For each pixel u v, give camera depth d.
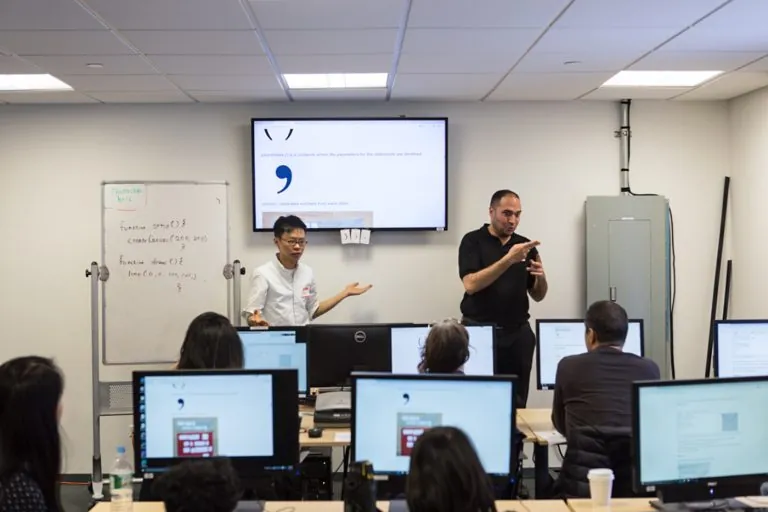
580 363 2.79
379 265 5.07
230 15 3.02
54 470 1.86
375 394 2.24
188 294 4.81
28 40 3.39
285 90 4.61
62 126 5.00
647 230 4.97
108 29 3.21
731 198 5.09
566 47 3.60
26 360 1.88
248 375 2.25
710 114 5.11
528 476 4.72
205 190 4.82
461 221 5.07
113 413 4.70
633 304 4.97
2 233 5.00
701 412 2.19
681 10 3.00
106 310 4.78
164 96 4.74
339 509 2.28
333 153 4.93
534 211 5.08
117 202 4.77
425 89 4.62
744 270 4.93
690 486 2.17
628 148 5.07
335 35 3.35
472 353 3.55
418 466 1.52
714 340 3.52
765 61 3.92
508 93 4.77
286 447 2.25
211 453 2.24
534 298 4.24
